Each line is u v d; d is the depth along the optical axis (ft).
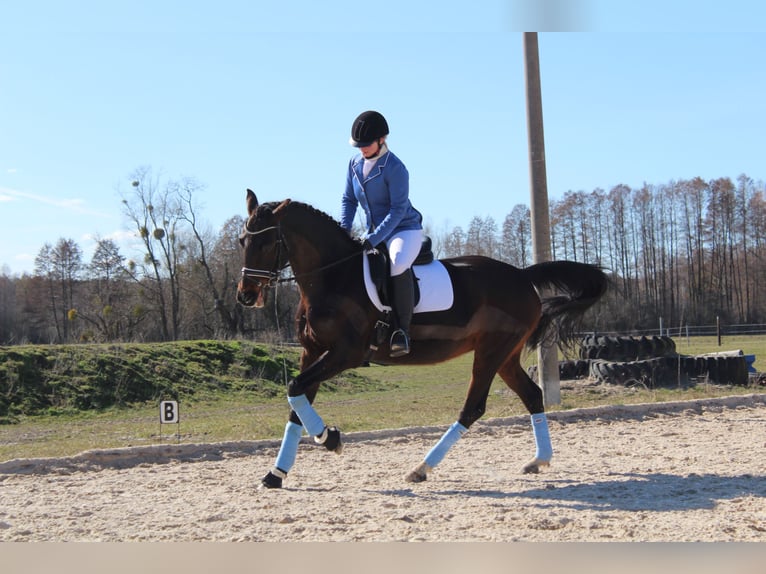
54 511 23.07
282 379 86.79
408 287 25.93
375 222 26.84
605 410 43.80
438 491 25.40
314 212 25.59
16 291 235.20
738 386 60.75
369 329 25.67
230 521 21.18
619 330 129.08
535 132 47.93
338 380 86.38
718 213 254.68
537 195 47.98
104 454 31.94
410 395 74.18
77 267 225.76
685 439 35.81
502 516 21.39
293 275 25.62
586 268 30.55
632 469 28.99
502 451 34.09
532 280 30.19
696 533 19.39
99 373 73.05
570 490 25.22
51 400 66.90
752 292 254.47
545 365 48.83
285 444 26.30
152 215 176.35
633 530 19.71
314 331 25.22
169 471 30.25
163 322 176.35
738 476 26.81
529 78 48.06
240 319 164.66
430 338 26.84
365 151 26.05
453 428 27.66
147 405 70.18
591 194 252.83
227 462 32.14
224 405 71.41
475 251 222.07
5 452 38.37
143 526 20.85
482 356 28.14
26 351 73.00
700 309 241.35
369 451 34.73
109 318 179.73
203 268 185.37
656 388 59.98
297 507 22.91
